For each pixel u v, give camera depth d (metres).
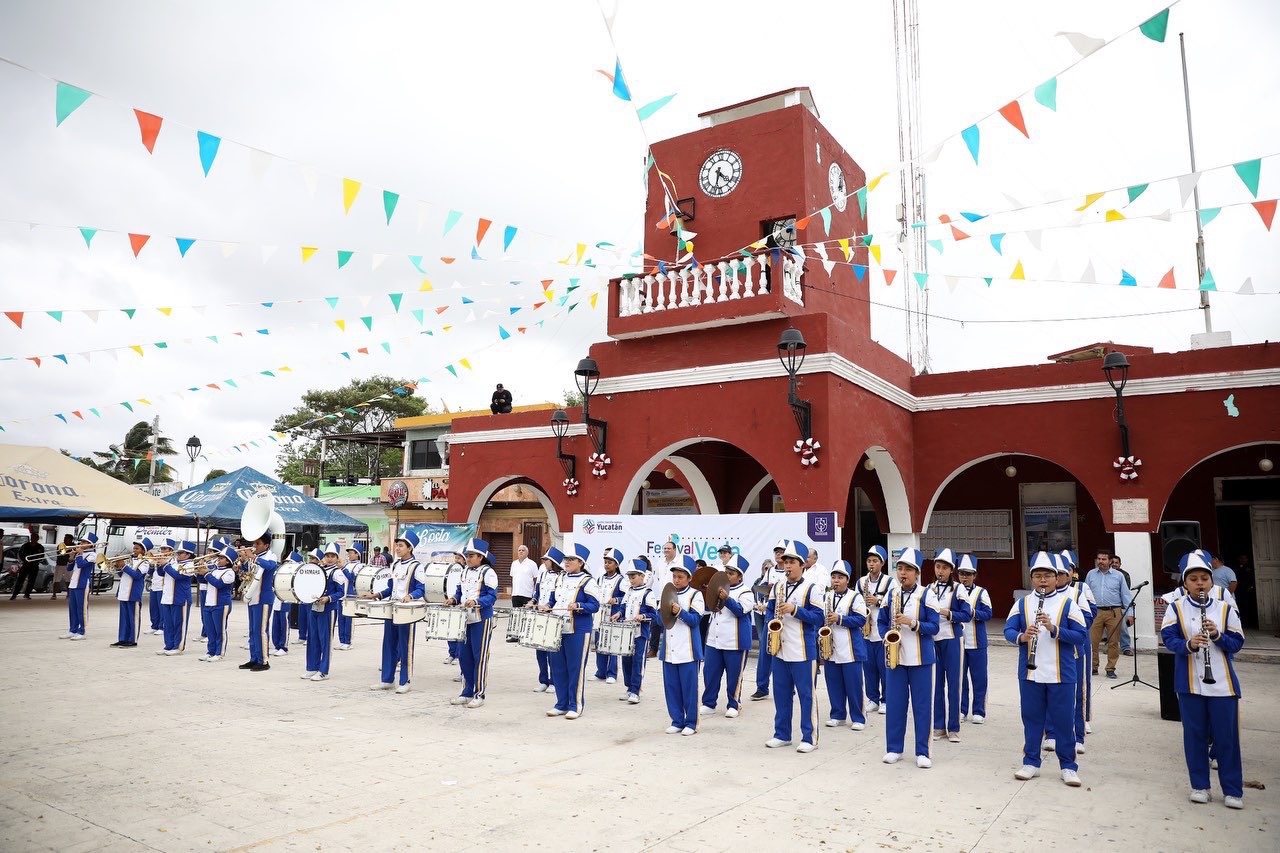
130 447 41.44
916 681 6.85
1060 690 6.32
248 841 4.78
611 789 5.96
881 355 14.55
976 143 6.74
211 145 6.72
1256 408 12.95
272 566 11.68
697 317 13.35
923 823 5.30
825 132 15.87
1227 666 5.75
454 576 9.54
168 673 10.92
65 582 22.89
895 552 12.33
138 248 8.17
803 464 12.43
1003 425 14.84
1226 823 5.36
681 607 8.08
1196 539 13.16
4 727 7.59
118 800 5.49
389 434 28.20
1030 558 17.42
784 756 7.10
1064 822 5.35
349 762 6.56
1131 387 13.81
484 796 5.71
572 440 16.25
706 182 15.59
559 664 8.77
